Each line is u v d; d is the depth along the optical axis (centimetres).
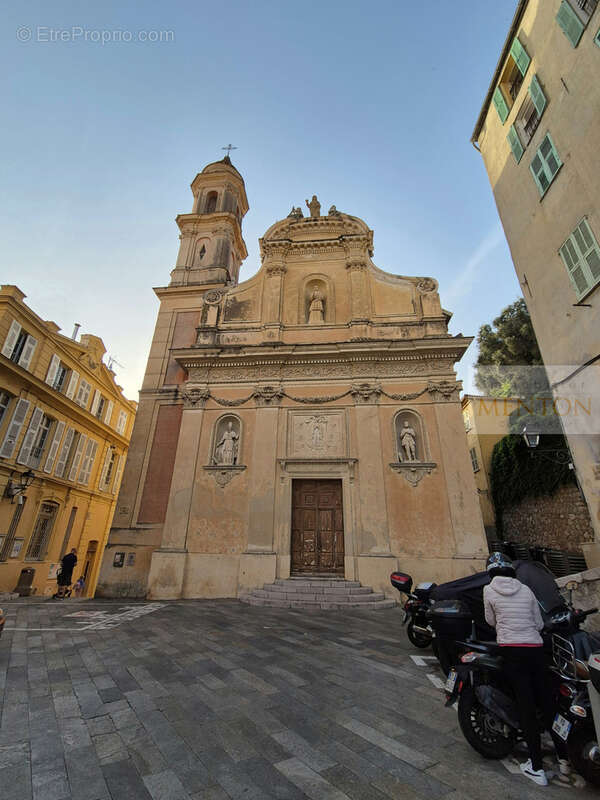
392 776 296
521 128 1255
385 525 1180
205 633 730
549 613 412
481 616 498
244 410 1394
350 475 1254
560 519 1416
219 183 2062
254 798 267
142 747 333
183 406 1438
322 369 1419
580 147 992
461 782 290
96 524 2359
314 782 286
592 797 276
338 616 903
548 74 1093
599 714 276
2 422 1588
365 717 395
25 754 320
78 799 263
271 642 668
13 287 1605
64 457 2008
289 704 423
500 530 1841
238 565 1188
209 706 416
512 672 319
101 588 1229
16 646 645
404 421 1341
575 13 957
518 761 321
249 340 1527
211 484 1293
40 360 1791
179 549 1212
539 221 1188
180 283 1756
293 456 1314
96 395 2302
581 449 1042
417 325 1471
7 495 1580
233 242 1988
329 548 1220
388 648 638
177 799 265
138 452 1405
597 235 949
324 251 1672
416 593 649
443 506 1193
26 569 1666
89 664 552
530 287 1252
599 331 959
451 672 361
